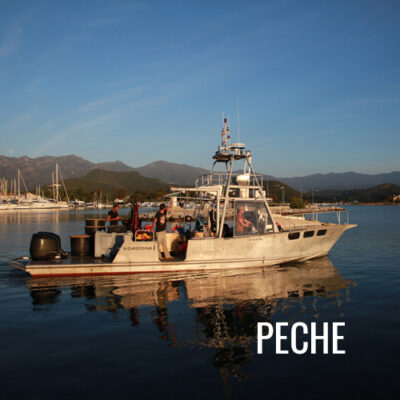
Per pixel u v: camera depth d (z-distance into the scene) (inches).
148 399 160.1
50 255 419.5
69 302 308.8
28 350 212.1
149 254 407.2
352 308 293.4
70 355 204.8
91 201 7042.3
